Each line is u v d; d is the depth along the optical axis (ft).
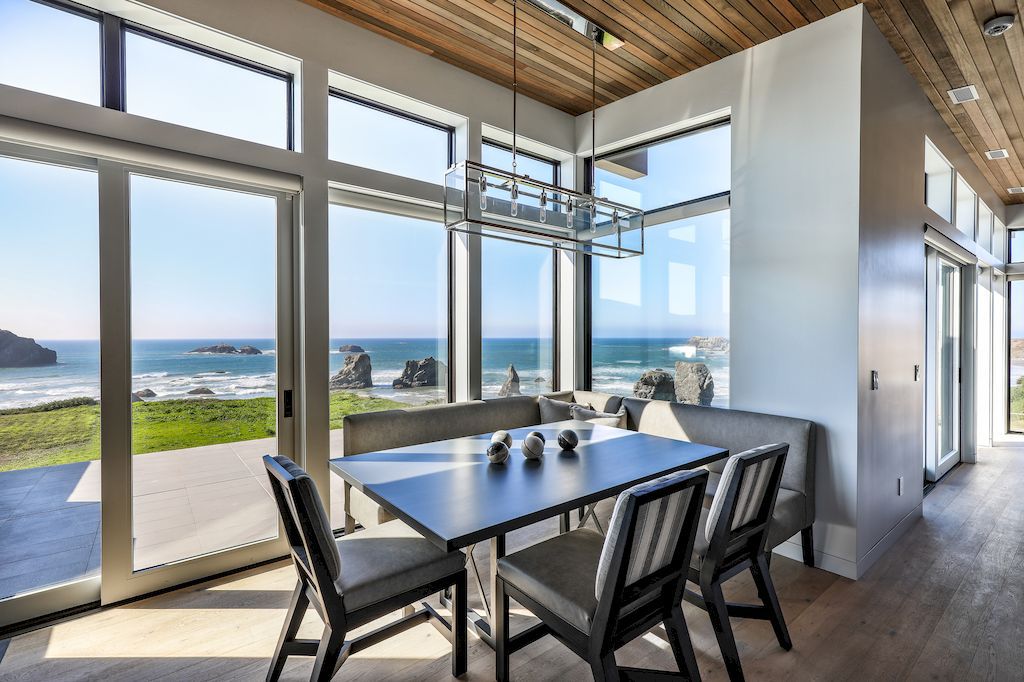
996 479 14.80
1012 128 13.58
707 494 8.91
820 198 9.31
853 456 8.86
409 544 6.34
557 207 8.07
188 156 8.09
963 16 8.95
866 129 9.02
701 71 11.33
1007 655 6.59
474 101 11.73
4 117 6.66
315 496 5.05
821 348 9.29
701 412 10.66
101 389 7.58
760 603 7.93
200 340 8.59
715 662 6.50
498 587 6.04
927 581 8.64
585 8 9.11
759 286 10.20
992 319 19.56
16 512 7.08
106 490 7.61
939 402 14.78
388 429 9.86
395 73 10.39
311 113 9.37
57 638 6.86
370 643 5.98
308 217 9.41
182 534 8.39
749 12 9.18
